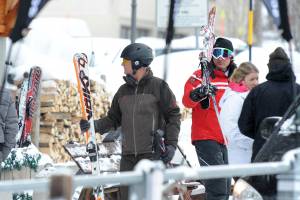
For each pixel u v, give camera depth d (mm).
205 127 20766
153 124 18375
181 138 25922
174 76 35188
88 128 19734
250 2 30719
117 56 35250
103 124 19562
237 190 15133
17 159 21188
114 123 19484
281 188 12625
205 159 20750
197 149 20922
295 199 12461
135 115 18391
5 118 18875
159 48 40594
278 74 19125
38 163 21562
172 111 18484
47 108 25891
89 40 36656
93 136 19719
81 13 72188
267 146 15773
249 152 20406
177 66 36000
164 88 18453
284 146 15445
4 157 19078
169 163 18969
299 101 16156
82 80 19984
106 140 21375
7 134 18969
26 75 24328
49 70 27109
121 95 18750
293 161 12555
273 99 19047
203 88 20359
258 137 18922
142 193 11336
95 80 28188
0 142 18766
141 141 18359
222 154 21047
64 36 35531
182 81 34844
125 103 18562
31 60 28703
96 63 33656
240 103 20438
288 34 17234
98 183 11266
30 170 21406
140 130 18375
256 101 19219
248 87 20656
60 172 10555
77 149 20734
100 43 36625
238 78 20688
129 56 18359
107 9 73188
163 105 18453
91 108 19781
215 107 20500
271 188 14750
